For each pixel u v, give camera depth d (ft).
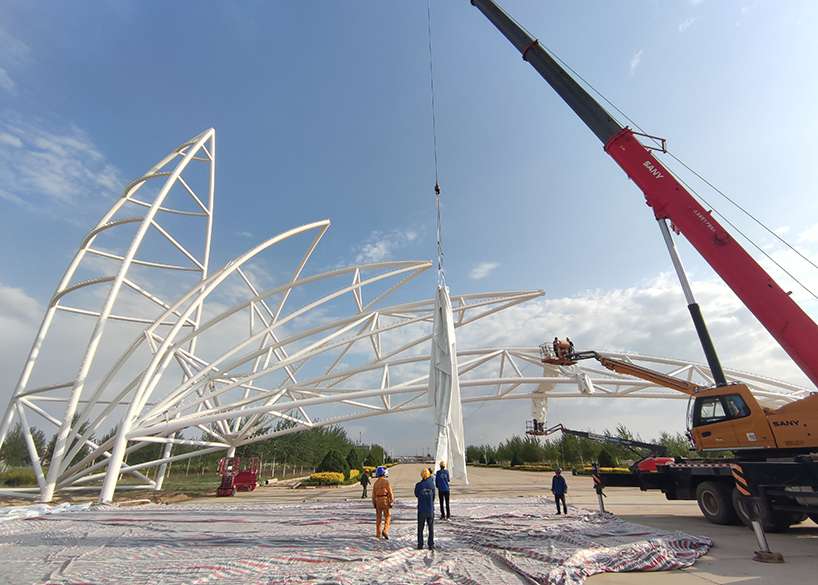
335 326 101.86
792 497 32.65
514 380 92.94
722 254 37.88
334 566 24.31
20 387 94.58
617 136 46.34
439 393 55.47
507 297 115.96
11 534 40.37
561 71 51.55
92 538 36.47
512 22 55.83
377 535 33.30
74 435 89.51
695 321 41.45
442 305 59.72
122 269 98.32
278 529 39.70
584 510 49.70
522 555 26.04
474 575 22.16
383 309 107.14
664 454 79.97
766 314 35.09
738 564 25.32
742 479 30.14
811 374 33.14
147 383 85.71
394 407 104.22
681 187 41.91
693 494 43.34
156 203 106.93
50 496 82.33
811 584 21.06
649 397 108.58
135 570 24.45
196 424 80.79
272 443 179.32
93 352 92.32
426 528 38.68
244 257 104.17
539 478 136.46
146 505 70.38
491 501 63.16
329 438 232.73
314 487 116.47
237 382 91.40
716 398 40.88
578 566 22.66
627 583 21.48
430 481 30.30
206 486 124.36
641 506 56.49
